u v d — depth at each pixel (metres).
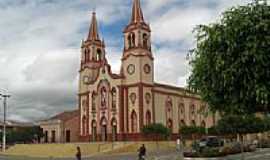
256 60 13.37
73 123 89.94
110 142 66.94
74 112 95.00
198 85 15.34
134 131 72.31
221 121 63.12
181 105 80.38
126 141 68.62
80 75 84.50
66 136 89.56
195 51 15.28
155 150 62.50
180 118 79.56
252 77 13.61
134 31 75.25
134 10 76.69
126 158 50.31
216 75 14.59
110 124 76.56
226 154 46.75
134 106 73.00
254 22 13.65
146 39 75.69
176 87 80.44
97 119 79.38
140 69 73.44
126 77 75.38
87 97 82.25
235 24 13.84
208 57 14.60
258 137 72.19
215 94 14.95
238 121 61.03
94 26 85.19
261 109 14.55
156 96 75.12
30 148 69.69
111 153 59.69
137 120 71.94
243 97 13.99
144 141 66.25
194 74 15.30
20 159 54.72
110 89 77.38
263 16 13.79
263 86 13.45
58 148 66.38
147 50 75.19
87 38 84.69
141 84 72.81
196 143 54.72
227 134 64.56
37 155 64.81
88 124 81.19
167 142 67.50
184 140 65.94
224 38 13.99
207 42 14.57
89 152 62.97
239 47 13.74
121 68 76.25
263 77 13.59
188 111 81.75
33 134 92.94
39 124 95.00
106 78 78.50
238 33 13.73
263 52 13.41
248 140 69.56
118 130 74.56
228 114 15.57
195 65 15.27
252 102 14.25
